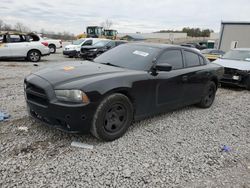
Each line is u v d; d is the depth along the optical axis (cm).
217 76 584
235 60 921
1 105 500
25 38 1349
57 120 335
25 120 420
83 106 323
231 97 733
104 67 410
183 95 488
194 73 504
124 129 380
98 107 339
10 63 1249
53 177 271
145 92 401
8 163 291
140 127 429
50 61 1445
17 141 345
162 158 329
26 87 371
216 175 299
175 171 301
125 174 286
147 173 292
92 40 1842
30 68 1083
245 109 602
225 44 2300
